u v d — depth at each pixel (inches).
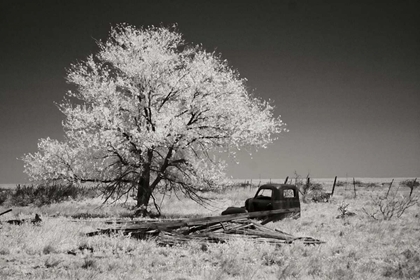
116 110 920.9
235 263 361.4
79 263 356.2
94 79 925.2
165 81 963.3
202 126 951.0
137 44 961.5
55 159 912.3
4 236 466.9
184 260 384.8
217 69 972.6
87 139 893.2
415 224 695.1
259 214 678.5
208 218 543.8
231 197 1492.4
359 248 465.4
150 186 960.3
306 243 481.7
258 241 485.4
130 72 944.9
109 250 424.5
